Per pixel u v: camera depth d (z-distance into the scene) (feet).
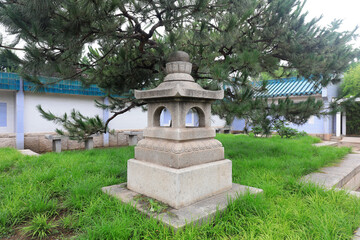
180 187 9.47
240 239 7.70
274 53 18.47
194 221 8.37
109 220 8.46
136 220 8.57
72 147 34.71
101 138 37.01
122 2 10.32
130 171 11.78
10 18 9.48
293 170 15.57
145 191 10.91
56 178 12.90
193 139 10.81
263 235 7.59
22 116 29.27
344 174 16.46
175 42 13.57
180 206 9.47
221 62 15.70
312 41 17.30
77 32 10.31
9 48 10.35
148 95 10.96
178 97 10.09
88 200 10.32
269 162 17.43
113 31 11.53
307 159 19.51
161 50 14.93
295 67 18.30
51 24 9.90
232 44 14.76
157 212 9.01
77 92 32.68
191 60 16.14
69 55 12.13
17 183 12.22
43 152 31.07
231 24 12.43
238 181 13.85
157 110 11.91
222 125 51.39
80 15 9.66
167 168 9.99
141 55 15.97
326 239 7.24
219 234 7.92
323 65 17.57
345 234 7.83
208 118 11.91
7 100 29.76
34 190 11.19
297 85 44.45
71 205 10.32
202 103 11.60
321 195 11.27
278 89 45.57
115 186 12.31
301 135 38.88
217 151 11.63
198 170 10.23
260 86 14.84
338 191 11.60
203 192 10.46
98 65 16.87
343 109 18.08
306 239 7.44
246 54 12.53
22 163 17.43
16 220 8.95
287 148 24.22
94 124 17.48
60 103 32.89
